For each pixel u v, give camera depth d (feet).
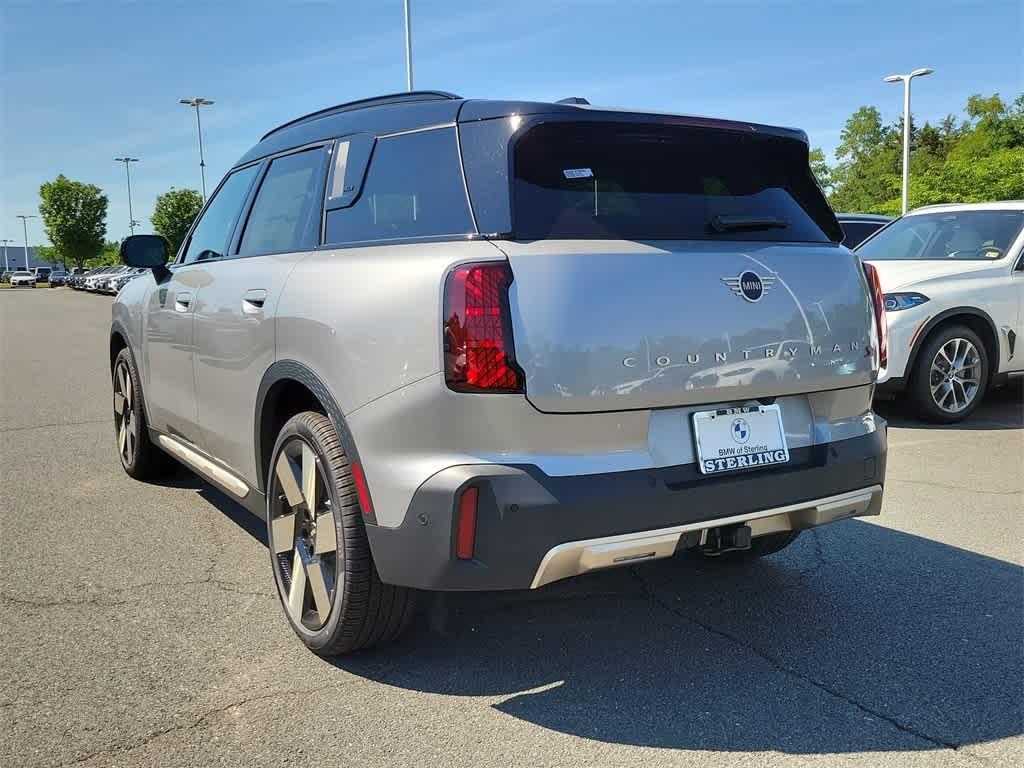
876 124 281.74
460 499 7.94
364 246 9.71
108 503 16.10
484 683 9.31
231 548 13.61
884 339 10.53
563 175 8.78
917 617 10.95
